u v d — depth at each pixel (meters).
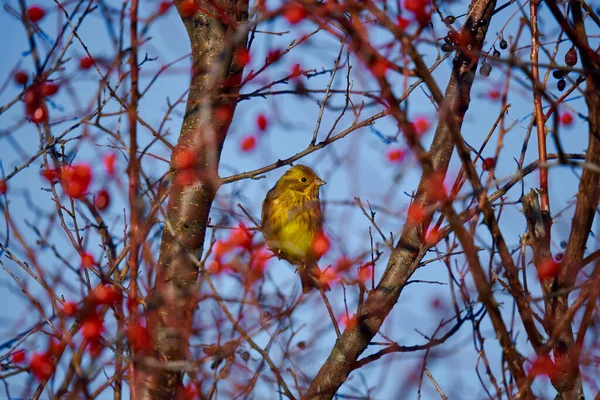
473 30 11.02
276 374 8.26
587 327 8.20
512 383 8.25
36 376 9.30
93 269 9.56
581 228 8.36
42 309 9.80
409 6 8.04
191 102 10.97
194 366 7.86
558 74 10.09
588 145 8.18
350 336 10.70
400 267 10.99
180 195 11.48
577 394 8.31
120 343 9.46
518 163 9.38
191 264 11.16
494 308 7.87
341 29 8.86
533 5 9.68
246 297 8.56
